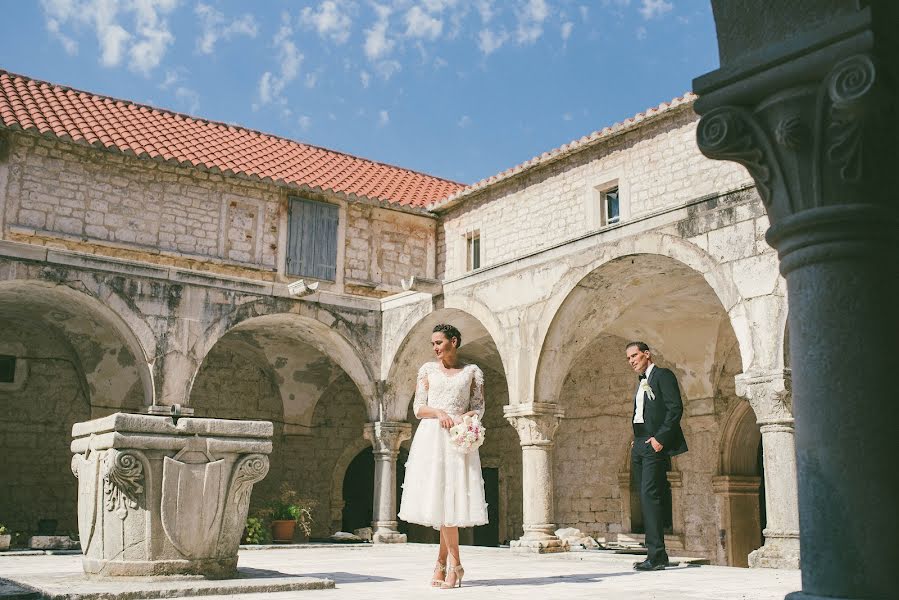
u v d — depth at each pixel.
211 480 5.22
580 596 4.79
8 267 12.95
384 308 16.52
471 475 5.43
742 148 3.23
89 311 14.43
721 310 14.75
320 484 19.62
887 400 2.84
